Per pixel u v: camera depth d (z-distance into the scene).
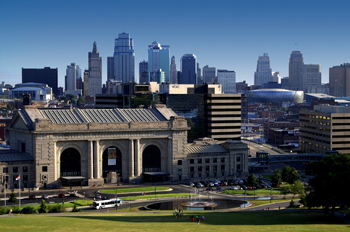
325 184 136.88
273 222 128.38
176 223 126.12
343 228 118.19
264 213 148.50
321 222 129.50
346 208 156.25
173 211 161.50
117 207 173.50
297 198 195.75
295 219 133.88
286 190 194.88
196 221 129.88
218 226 120.69
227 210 165.62
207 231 112.50
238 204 179.12
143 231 111.94
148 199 190.00
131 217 140.38
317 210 156.50
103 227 117.56
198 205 172.75
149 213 154.75
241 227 119.00
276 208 169.75
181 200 188.75
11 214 152.00
